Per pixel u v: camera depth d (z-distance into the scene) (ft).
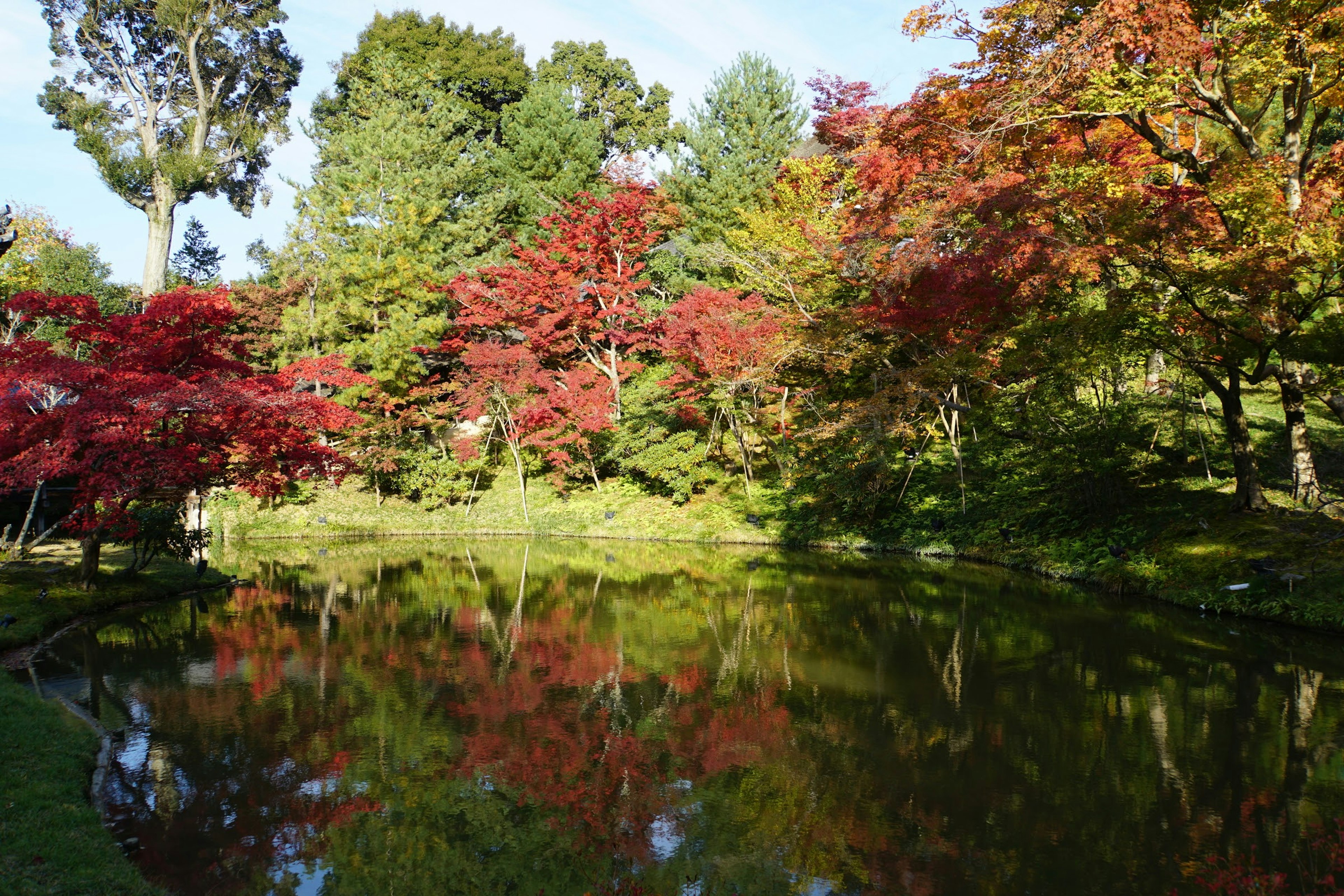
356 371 98.58
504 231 117.91
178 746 27.22
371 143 107.76
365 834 21.40
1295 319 39.22
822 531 75.66
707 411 88.07
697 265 100.22
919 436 77.66
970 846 20.45
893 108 59.82
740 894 18.53
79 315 43.68
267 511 95.04
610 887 18.92
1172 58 36.55
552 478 96.89
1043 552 55.93
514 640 42.19
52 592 46.03
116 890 16.88
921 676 34.58
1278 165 38.75
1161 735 26.99
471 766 25.93
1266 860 19.39
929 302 58.54
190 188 107.65
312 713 30.73
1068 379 51.88
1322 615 36.96
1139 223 40.14
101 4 105.29
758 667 36.47
